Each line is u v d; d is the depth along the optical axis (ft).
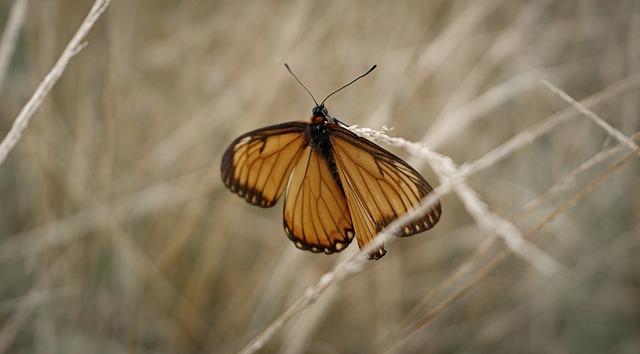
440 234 1.98
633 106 2.04
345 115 1.92
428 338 1.92
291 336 1.81
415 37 1.97
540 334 1.95
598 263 1.98
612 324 1.97
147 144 1.95
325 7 1.98
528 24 2.01
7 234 1.89
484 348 1.94
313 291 1.56
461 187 1.59
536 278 1.94
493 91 1.87
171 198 1.90
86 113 1.90
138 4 2.02
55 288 1.82
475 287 1.96
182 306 1.88
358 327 1.93
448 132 1.82
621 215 2.02
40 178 1.85
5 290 1.85
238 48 2.00
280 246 1.90
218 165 1.90
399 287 1.92
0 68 1.62
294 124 1.64
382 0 1.98
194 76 1.99
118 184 1.90
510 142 1.58
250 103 1.92
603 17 2.16
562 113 1.60
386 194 1.60
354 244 1.79
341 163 1.63
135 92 1.95
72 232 1.84
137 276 1.86
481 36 2.05
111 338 1.85
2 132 1.92
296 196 1.63
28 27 1.85
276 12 2.01
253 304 1.89
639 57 2.07
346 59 1.94
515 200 2.00
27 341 1.84
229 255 1.94
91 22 1.55
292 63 1.91
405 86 1.90
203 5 2.08
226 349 1.88
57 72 1.54
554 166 2.02
